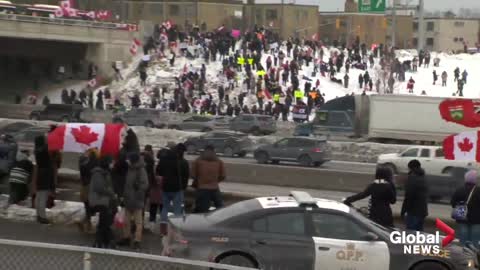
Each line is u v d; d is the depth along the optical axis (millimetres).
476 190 18078
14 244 11430
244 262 14828
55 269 11305
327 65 81812
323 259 14859
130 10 127375
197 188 21062
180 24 126312
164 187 20375
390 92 77000
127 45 91250
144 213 21516
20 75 93625
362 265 14867
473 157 24812
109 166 18969
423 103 59062
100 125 21391
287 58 83562
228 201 25516
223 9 128750
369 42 142125
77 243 19281
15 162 22844
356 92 77688
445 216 26250
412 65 89562
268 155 47562
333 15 145625
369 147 52188
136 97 74625
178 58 86125
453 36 170375
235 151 51438
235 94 76062
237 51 80062
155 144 58312
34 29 85188
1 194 24719
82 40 88062
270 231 14977
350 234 15008
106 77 89250
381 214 17844
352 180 30922
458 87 81062
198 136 53844
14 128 52688
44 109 72688
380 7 74062
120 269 11078
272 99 73562
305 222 15047
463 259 15039
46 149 21250
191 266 10773
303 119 67875
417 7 91938
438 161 37781
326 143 48094
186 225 15133
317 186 31438
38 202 21359
